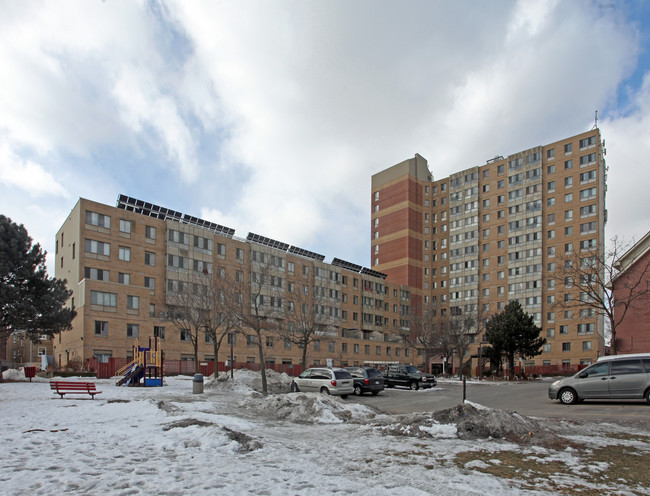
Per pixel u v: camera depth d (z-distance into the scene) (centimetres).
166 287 5162
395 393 2834
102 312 4497
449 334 5175
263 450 838
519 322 4500
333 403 1519
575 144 7206
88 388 1861
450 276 8631
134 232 5009
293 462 760
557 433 1080
